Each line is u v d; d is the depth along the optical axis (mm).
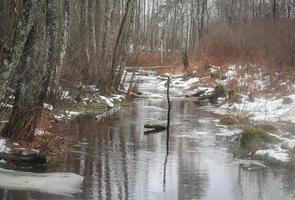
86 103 19922
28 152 10914
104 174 10273
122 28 24312
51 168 10508
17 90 11578
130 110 20859
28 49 11383
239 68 29562
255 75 26438
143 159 11781
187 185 9727
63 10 16766
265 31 33531
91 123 16625
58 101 15680
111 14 24703
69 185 9312
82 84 19906
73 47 19078
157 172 10633
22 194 8586
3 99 11492
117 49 24719
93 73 23000
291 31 29047
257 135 13430
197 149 13078
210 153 12625
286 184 9953
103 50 23703
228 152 12781
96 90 22641
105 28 24188
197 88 30219
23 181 9328
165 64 44719
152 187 9500
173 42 55125
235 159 12039
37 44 11531
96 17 24797
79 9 22969
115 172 10469
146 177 10188
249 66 27734
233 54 34656
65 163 11031
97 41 24125
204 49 40188
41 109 11836
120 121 17547
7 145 11094
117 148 12883
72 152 12164
